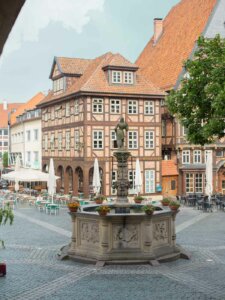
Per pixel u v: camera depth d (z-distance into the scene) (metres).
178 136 47.12
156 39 61.47
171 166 47.19
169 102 21.77
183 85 21.73
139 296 12.29
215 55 20.95
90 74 45.44
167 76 52.44
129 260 16.22
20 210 35.34
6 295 12.46
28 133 63.59
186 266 16.00
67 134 46.69
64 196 40.62
